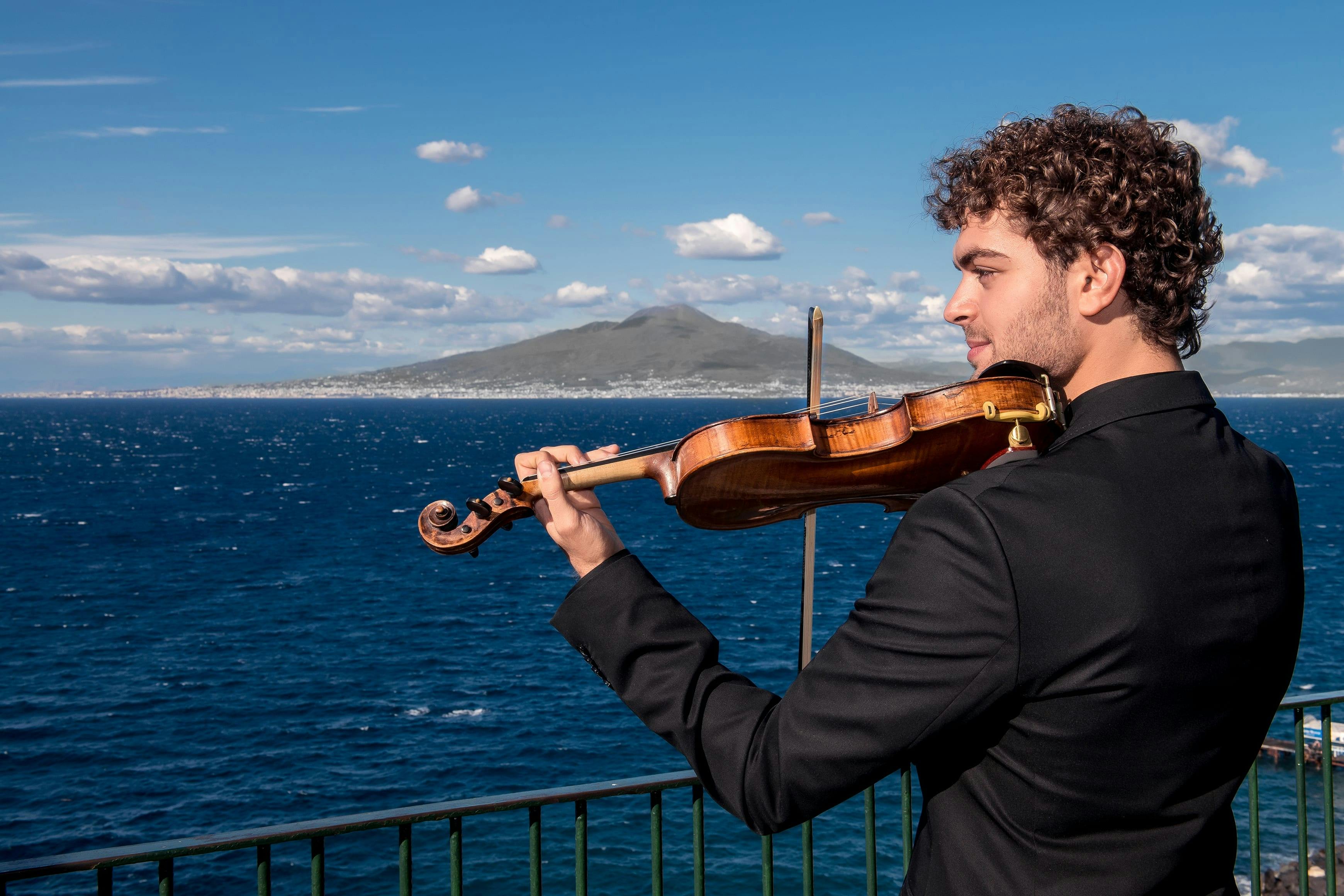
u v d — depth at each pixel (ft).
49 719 114.52
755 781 4.17
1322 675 118.73
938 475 5.58
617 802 79.56
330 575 204.13
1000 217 4.49
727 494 5.90
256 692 124.77
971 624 3.79
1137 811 3.82
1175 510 3.94
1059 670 3.76
